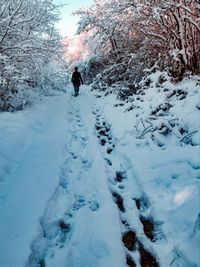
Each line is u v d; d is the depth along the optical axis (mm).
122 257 1489
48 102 6258
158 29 5094
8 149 2746
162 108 3693
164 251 1502
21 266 1337
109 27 7309
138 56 5676
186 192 1902
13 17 3971
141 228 1800
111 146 3592
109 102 6359
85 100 7566
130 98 5160
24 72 4836
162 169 2381
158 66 5008
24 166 2555
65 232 1793
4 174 2297
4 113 4027
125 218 1949
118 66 7000
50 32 5859
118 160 3006
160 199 1959
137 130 3570
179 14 4301
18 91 5285
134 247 1643
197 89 3695
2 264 1333
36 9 4922
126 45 7164
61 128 4168
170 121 3268
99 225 1766
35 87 6922
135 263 1505
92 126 4445
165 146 2893
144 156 2760
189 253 1347
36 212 1825
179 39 4445
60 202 2139
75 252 1530
